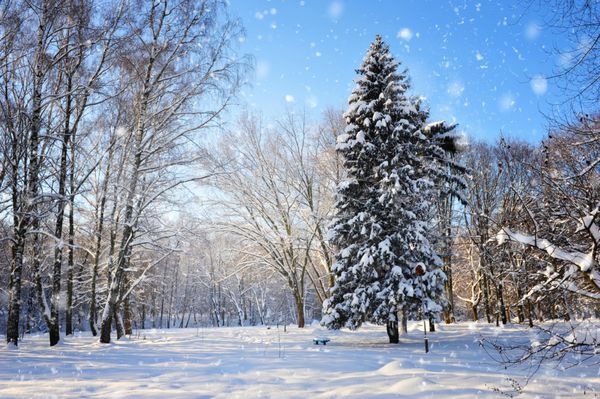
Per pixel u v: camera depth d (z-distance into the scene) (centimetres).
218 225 2838
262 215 2948
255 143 2930
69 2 1430
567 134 608
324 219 2800
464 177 2166
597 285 488
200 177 1730
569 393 586
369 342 1716
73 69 1559
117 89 1622
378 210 1736
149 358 1041
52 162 1559
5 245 1866
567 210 536
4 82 1364
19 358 1023
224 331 2447
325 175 2836
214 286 5038
